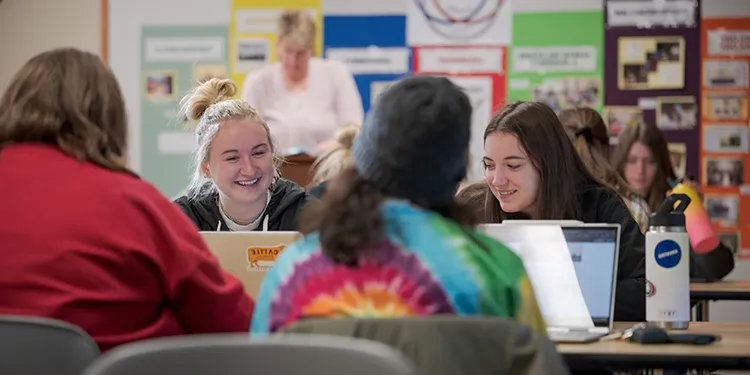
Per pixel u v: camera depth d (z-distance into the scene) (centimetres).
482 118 688
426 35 693
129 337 211
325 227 168
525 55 685
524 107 326
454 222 175
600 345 232
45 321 173
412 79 179
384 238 168
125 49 716
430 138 172
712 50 673
